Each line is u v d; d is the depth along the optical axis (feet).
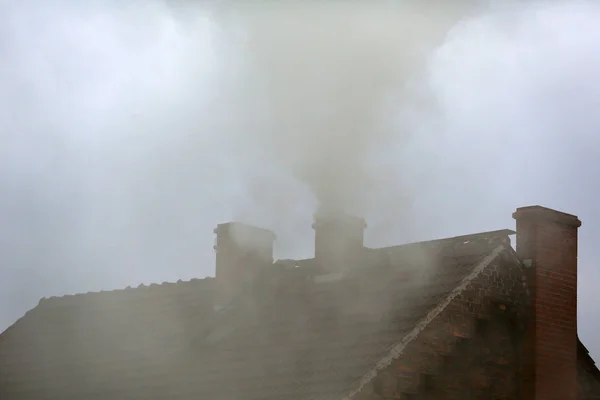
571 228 61.00
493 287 57.26
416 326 53.16
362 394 49.57
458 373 54.13
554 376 57.41
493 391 55.52
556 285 59.21
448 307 54.65
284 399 52.19
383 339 53.47
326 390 50.78
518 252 59.57
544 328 57.72
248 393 55.01
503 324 57.21
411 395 51.49
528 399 56.39
